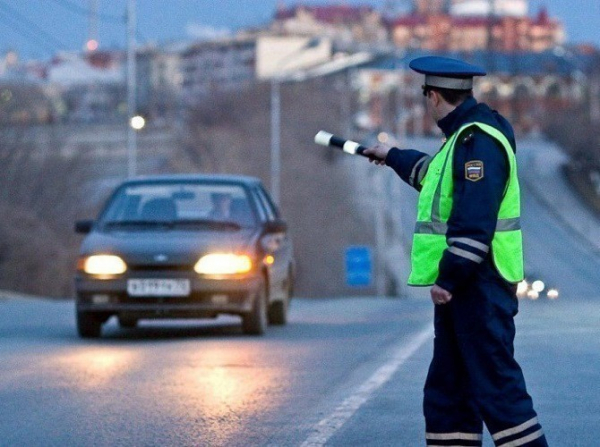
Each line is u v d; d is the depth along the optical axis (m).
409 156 16.03
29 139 165.38
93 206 162.62
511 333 14.88
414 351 32.12
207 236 37.09
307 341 35.09
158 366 28.80
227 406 22.83
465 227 14.52
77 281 36.16
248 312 36.56
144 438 19.77
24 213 133.50
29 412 22.31
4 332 39.09
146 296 35.72
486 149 14.69
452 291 14.58
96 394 24.41
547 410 21.95
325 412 22.09
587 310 49.44
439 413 15.27
